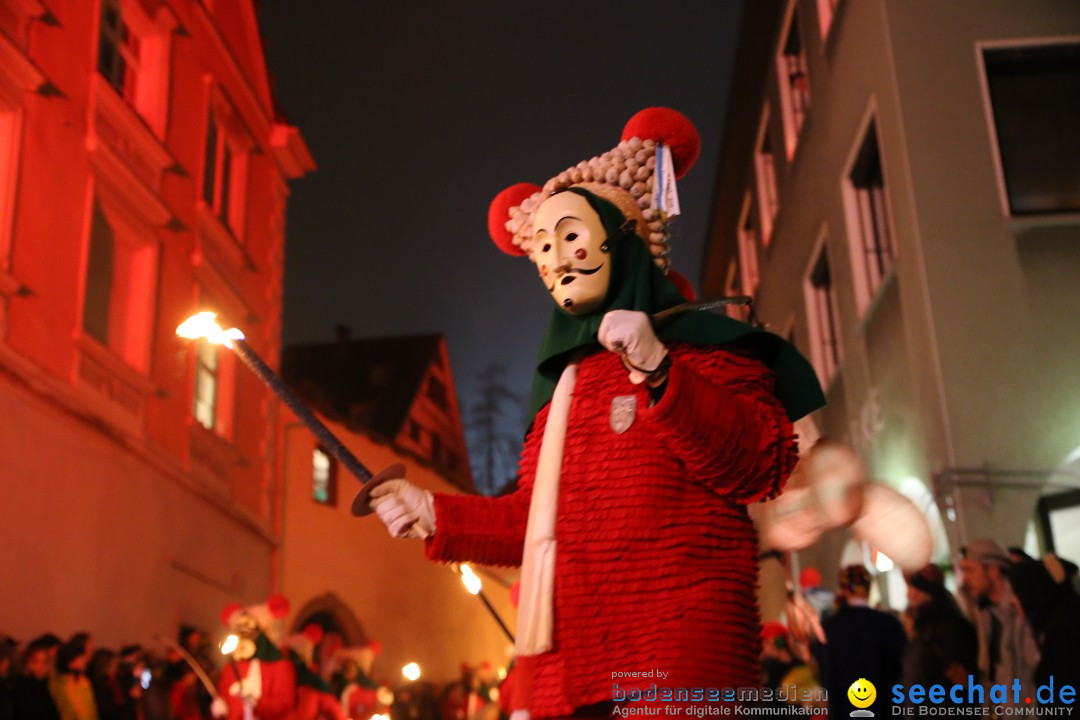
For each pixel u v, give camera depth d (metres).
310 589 17.55
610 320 2.22
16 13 9.98
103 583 10.71
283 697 8.70
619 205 2.81
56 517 9.88
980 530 9.15
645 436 2.42
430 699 17.62
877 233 12.74
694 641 2.26
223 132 15.53
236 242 15.37
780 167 17.50
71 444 10.26
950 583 9.42
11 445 9.21
